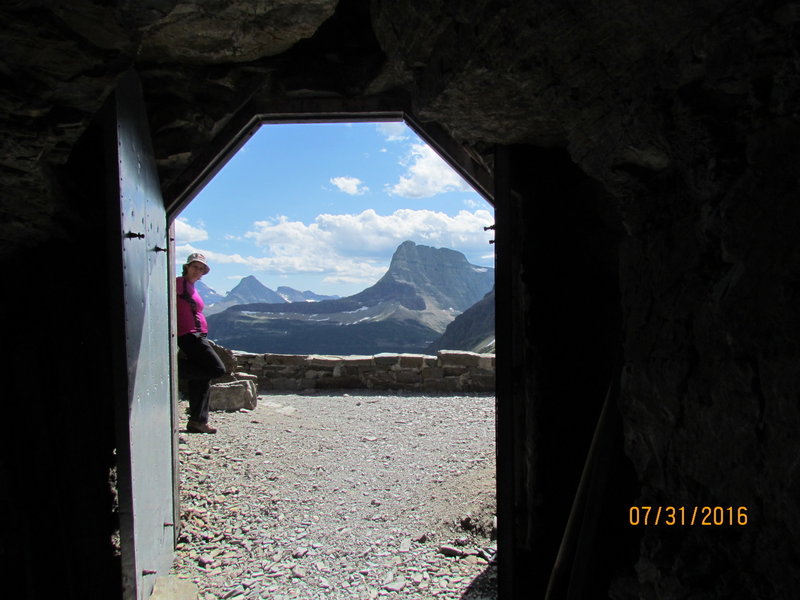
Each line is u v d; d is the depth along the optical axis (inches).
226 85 122.8
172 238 134.2
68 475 106.3
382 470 193.2
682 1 47.9
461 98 79.9
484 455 206.2
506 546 94.7
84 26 60.3
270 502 163.5
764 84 46.9
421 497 166.9
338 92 126.3
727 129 51.3
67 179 97.4
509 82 72.3
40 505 104.8
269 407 287.7
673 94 55.0
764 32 43.9
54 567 104.5
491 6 63.4
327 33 125.7
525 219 98.4
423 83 86.3
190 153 123.7
